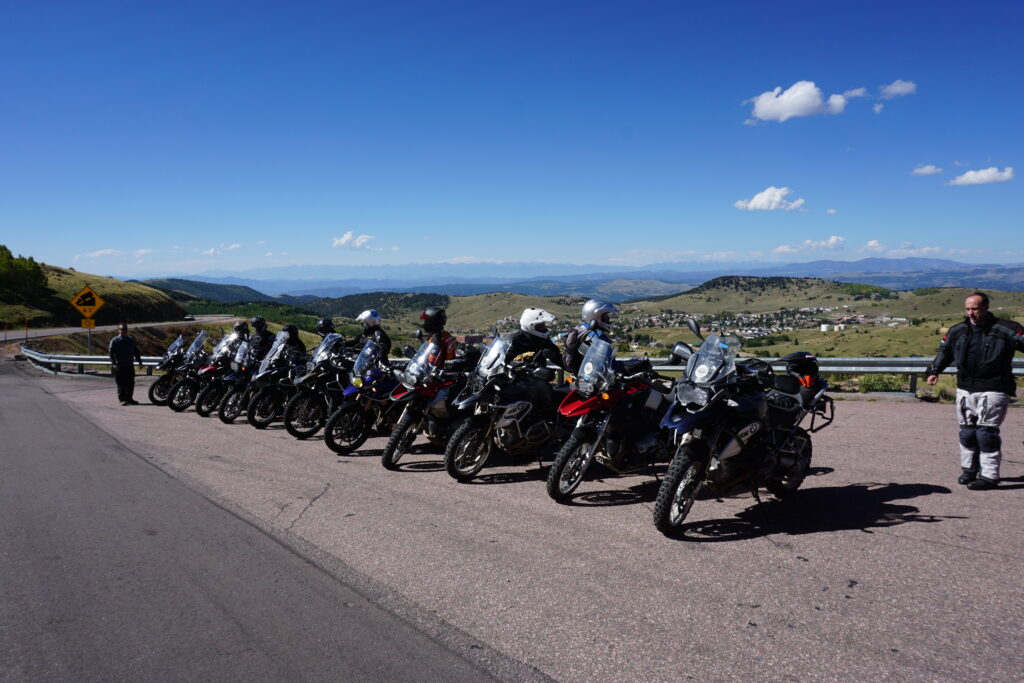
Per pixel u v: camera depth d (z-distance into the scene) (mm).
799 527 4895
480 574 4230
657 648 3246
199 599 3926
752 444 5188
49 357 24328
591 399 5562
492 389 6543
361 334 9484
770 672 2996
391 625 3570
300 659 3213
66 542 4949
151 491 6418
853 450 7172
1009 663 3004
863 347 136625
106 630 3545
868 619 3463
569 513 5484
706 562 4312
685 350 5570
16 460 7980
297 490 6406
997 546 4352
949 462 6520
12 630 3564
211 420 11523
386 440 9148
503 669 3096
